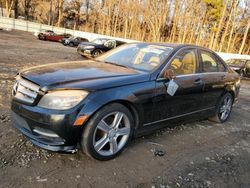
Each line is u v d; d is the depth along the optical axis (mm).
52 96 2926
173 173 3240
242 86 12680
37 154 3260
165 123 4051
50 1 60656
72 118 2914
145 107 3574
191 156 3752
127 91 3320
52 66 3672
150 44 4598
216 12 47031
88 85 3062
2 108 4652
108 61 4348
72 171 3012
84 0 63469
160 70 3805
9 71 8008
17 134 3688
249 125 5656
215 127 5188
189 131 4730
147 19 50219
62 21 62469
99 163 3246
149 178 3072
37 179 2797
